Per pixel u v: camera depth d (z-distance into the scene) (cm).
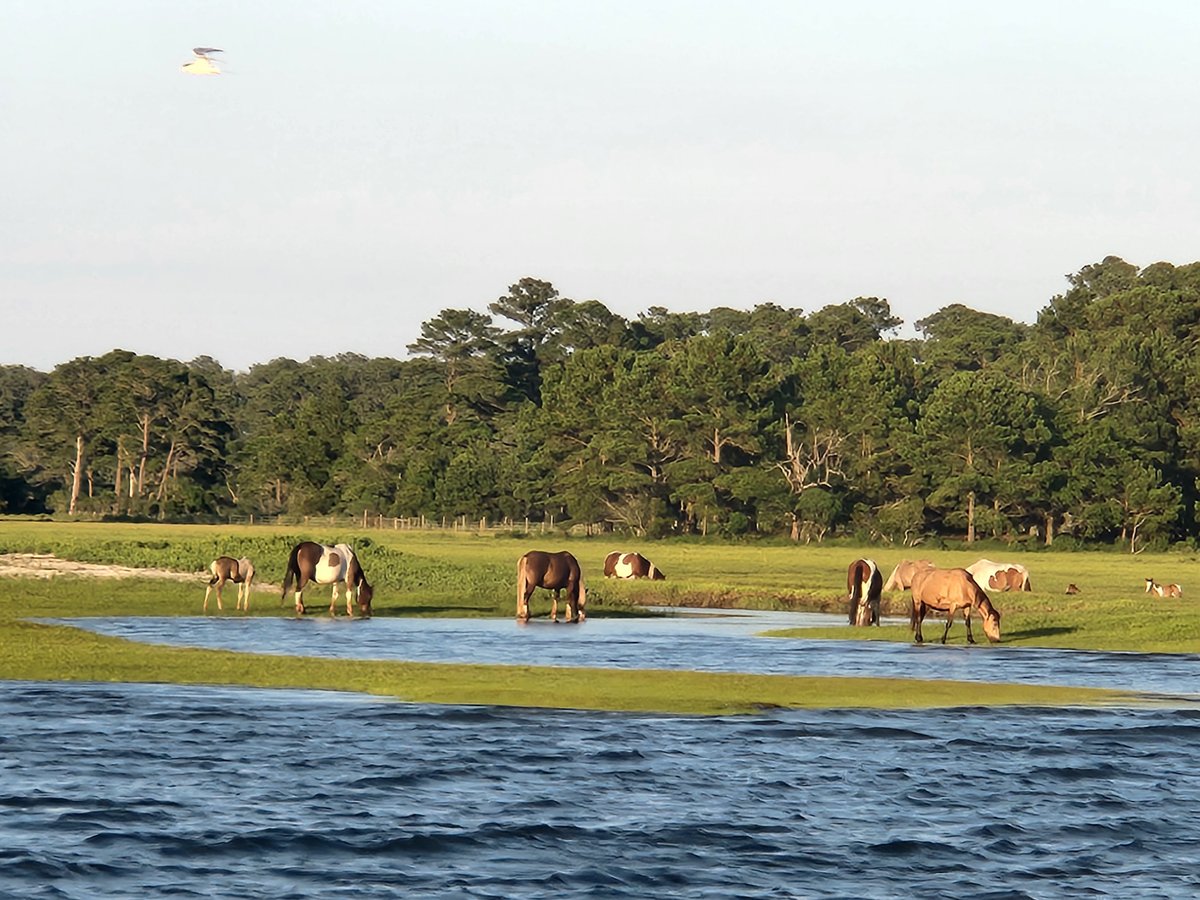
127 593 15288
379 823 5325
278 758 6456
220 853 4884
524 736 7194
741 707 8250
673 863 4903
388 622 13888
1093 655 11381
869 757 6825
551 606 16125
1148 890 4719
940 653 11488
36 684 8506
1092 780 6384
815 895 4597
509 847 5053
